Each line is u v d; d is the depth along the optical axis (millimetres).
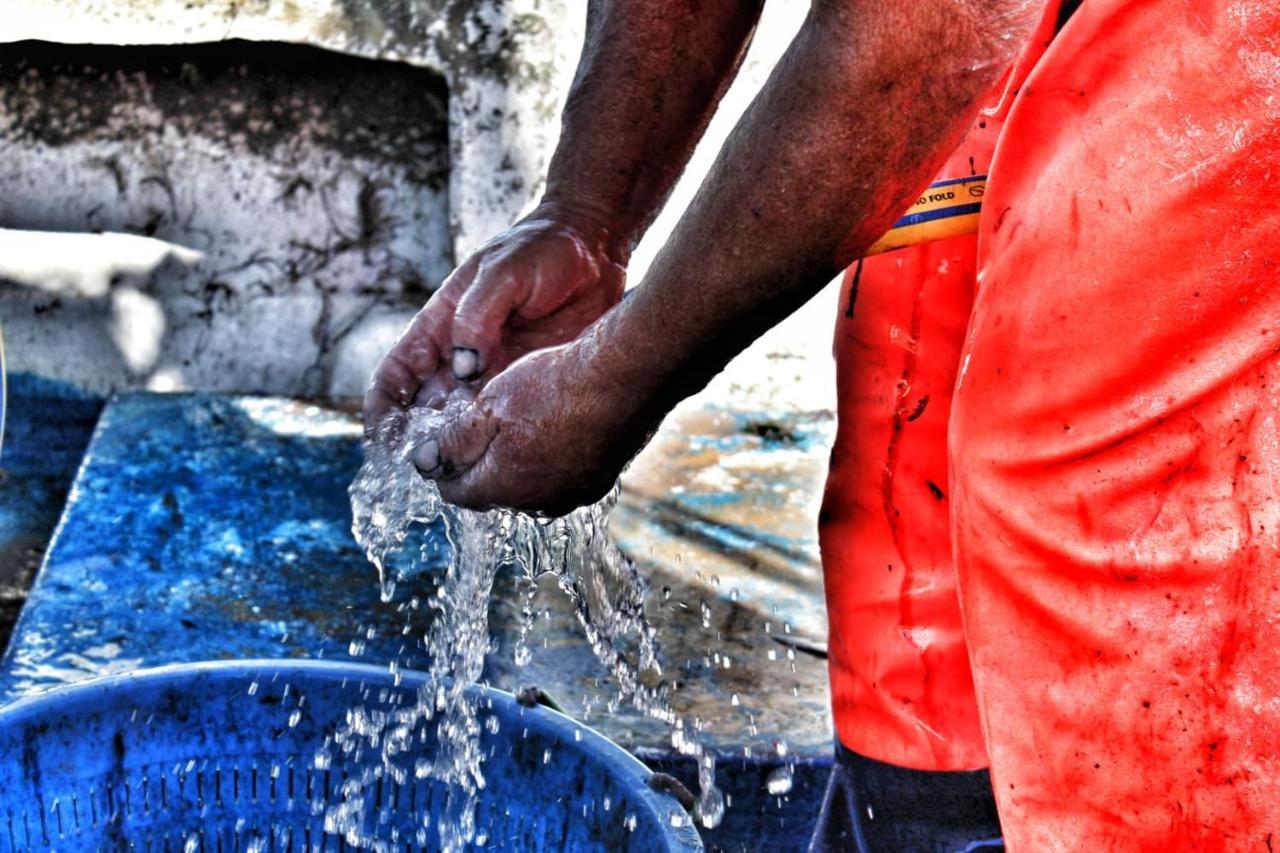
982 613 1096
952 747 1432
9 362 3377
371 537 1448
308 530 2734
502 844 1525
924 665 1421
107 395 3406
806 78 974
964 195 1270
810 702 2197
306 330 3400
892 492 1402
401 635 2406
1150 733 1013
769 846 1946
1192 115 970
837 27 956
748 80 3168
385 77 3246
